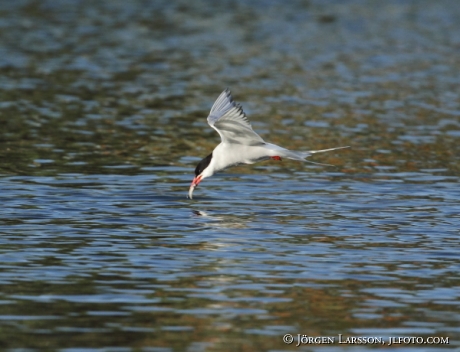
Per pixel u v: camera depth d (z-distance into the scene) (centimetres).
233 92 2636
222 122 1198
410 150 1997
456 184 1698
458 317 1016
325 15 4322
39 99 2484
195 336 951
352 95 2627
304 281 1128
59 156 1873
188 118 2308
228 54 3300
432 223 1416
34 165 1786
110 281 1119
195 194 1596
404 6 4656
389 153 1967
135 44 3456
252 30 3862
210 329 970
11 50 3244
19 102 2434
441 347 938
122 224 1386
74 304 1037
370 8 4562
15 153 1884
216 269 1171
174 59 3180
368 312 1027
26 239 1293
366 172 1797
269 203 1538
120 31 3738
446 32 3925
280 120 2283
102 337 944
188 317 1003
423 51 3453
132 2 4531
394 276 1152
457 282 1133
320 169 1820
